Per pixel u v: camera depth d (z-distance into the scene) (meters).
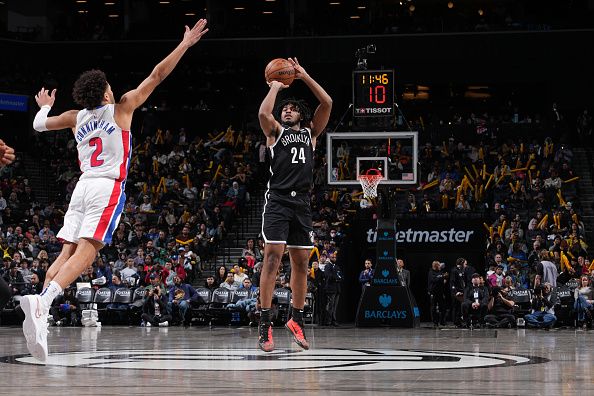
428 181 30.03
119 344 13.38
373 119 21.25
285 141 9.20
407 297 20.70
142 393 5.90
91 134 7.65
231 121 36.69
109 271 24.44
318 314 22.50
